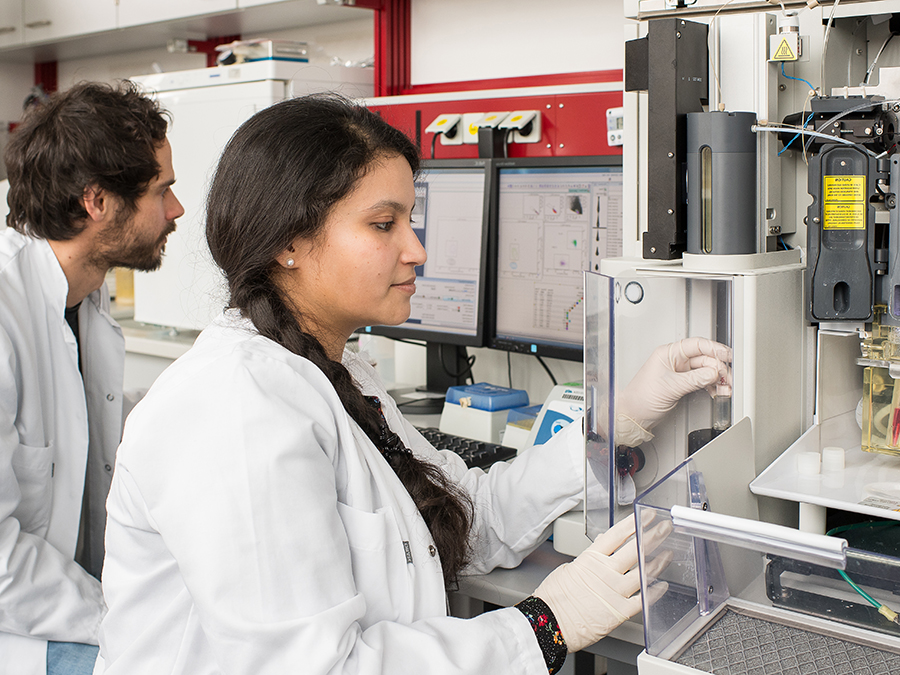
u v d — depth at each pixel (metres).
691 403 1.03
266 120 0.88
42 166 1.29
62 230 1.32
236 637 0.73
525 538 1.13
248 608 0.74
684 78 1.07
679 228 1.09
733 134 1.02
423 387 2.05
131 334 2.64
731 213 1.04
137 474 0.79
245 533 0.74
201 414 0.78
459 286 1.84
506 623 0.86
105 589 0.90
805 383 1.16
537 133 1.86
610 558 0.89
